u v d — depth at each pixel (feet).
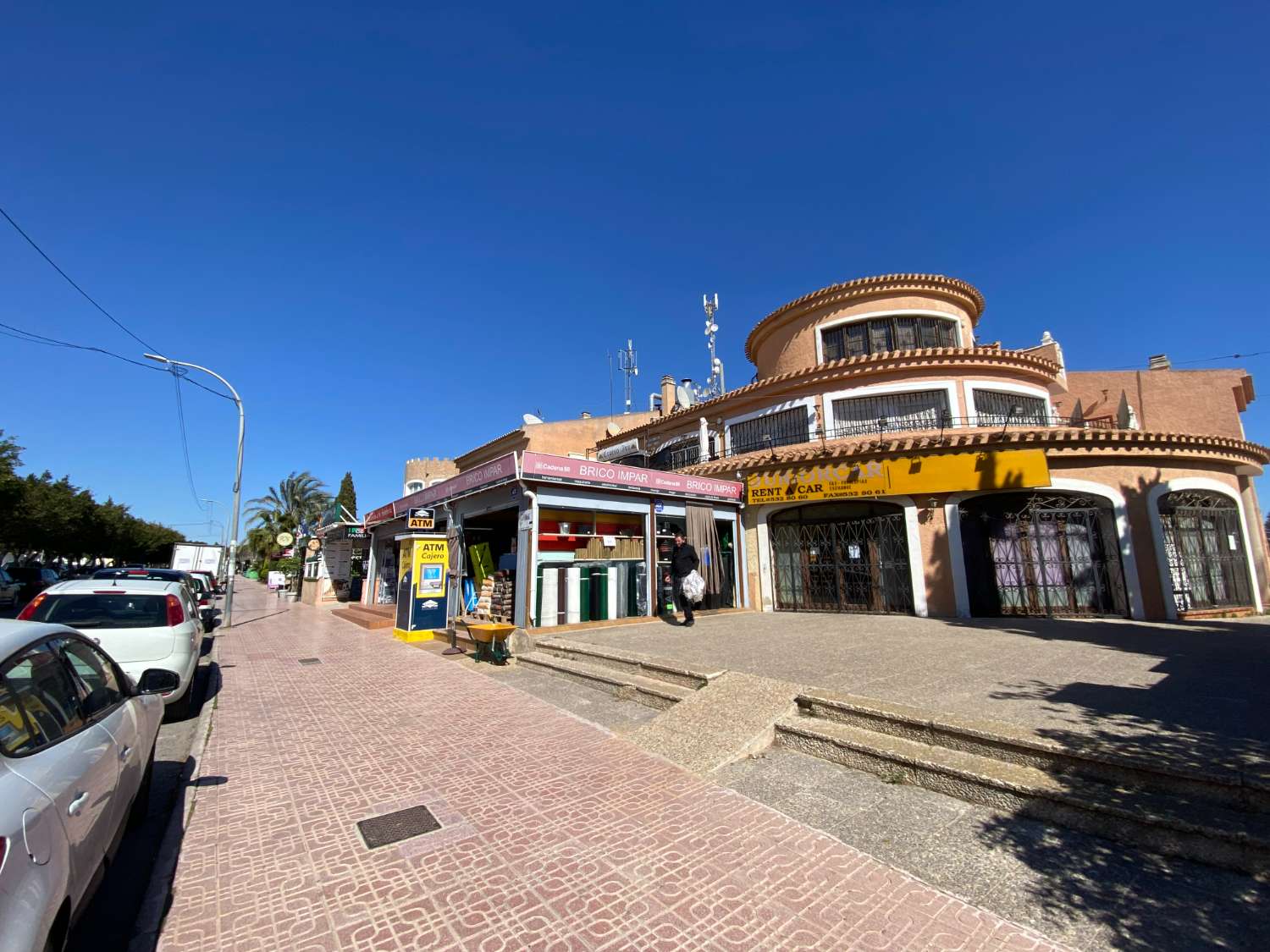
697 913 9.84
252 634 46.32
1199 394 63.36
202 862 11.48
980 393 50.55
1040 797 12.61
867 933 9.29
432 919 9.71
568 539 37.04
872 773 15.47
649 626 36.70
